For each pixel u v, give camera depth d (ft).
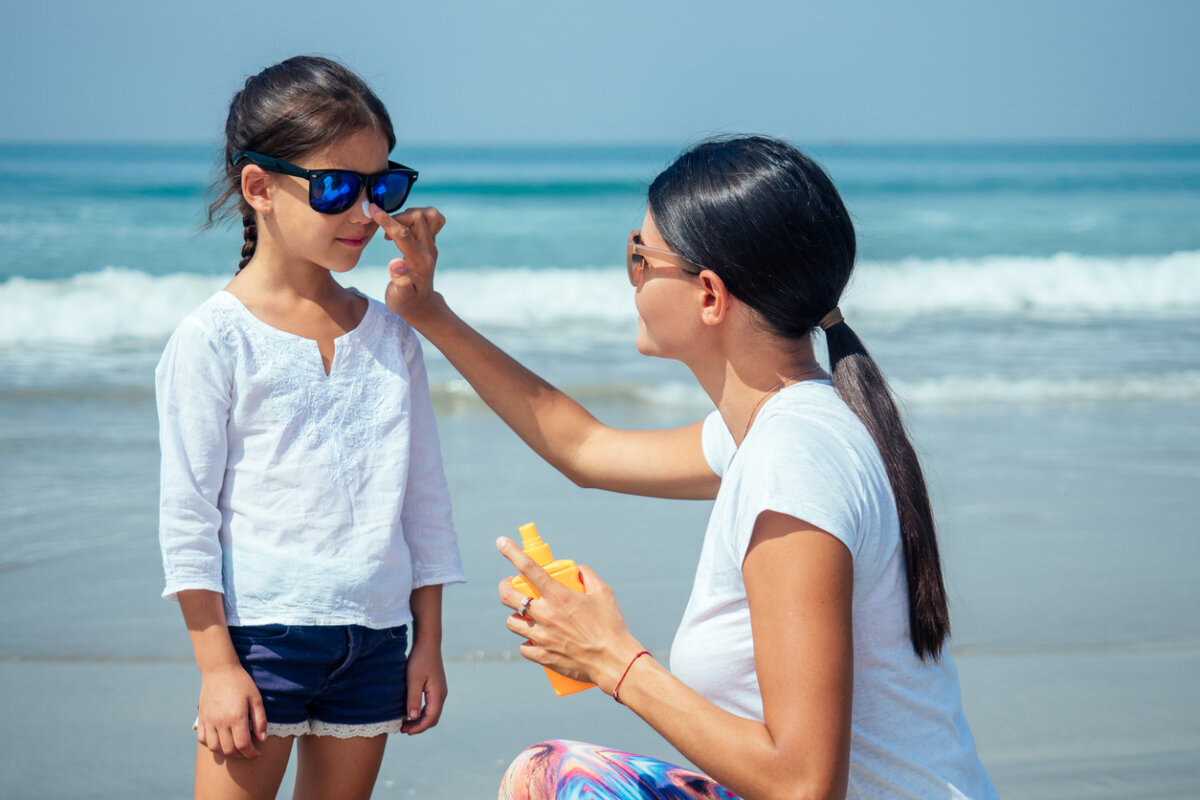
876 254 62.34
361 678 7.23
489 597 14.37
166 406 6.88
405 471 7.48
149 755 10.43
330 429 7.23
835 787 5.14
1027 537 17.19
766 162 5.99
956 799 5.73
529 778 6.73
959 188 117.91
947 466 21.21
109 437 21.90
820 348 30.96
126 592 14.34
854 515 5.40
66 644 12.80
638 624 13.39
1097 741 10.96
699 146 6.31
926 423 24.80
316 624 6.97
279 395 7.09
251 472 7.03
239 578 6.97
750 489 5.53
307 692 7.00
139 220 63.16
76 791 9.71
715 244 5.93
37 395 25.11
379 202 7.34
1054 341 35.24
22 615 13.51
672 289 6.19
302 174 6.95
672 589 14.65
